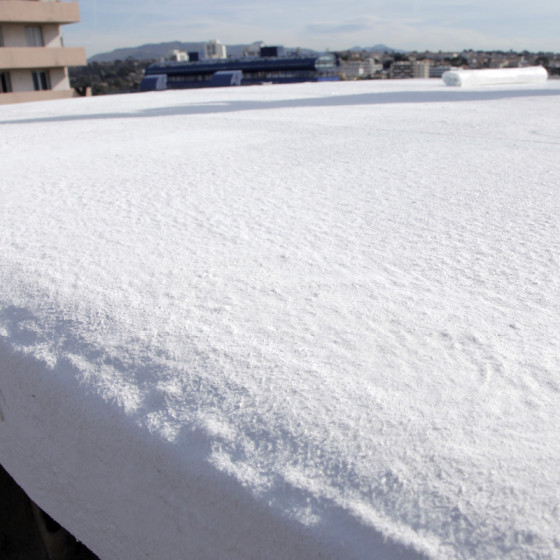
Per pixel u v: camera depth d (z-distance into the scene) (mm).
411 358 975
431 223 1779
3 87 23891
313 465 758
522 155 2920
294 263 1457
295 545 689
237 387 917
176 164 3010
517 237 1611
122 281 1368
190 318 1155
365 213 1922
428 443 763
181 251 1575
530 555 611
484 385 889
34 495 1159
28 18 23312
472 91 8773
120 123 5379
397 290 1267
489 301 1198
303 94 9266
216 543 790
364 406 845
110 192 2363
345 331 1077
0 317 1253
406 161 2873
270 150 3379
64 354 1082
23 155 3494
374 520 673
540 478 696
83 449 982
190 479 799
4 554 1606
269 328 1101
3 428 1195
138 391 953
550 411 821
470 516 659
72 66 25391
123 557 968
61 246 1649
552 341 1023
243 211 1999
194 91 12250
